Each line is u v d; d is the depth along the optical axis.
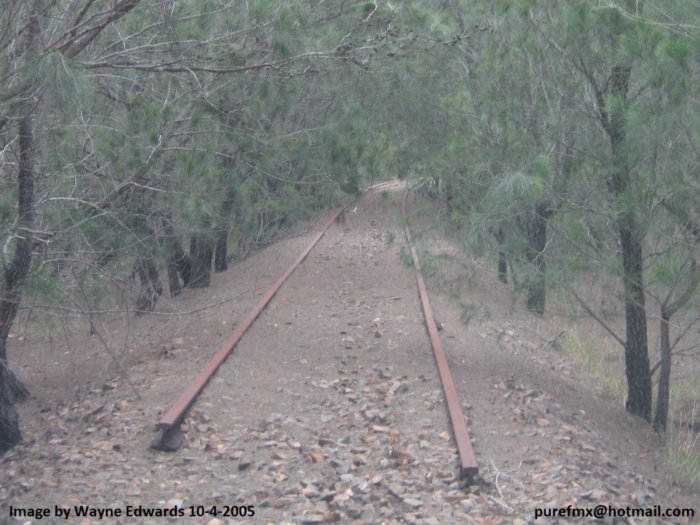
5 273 8.86
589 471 7.98
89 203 9.62
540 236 11.62
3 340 9.33
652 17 8.54
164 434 8.16
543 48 10.21
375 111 14.39
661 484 8.77
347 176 13.45
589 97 10.14
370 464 7.79
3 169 9.35
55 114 8.74
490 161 10.68
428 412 9.28
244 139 11.59
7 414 9.26
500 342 13.03
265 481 7.39
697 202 8.98
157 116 10.37
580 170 10.11
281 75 10.84
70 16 9.30
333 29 10.83
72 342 14.91
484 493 7.13
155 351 12.68
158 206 11.43
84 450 8.13
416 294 16.22
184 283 18.72
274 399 9.74
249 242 21.83
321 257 21.50
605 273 10.67
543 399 10.20
